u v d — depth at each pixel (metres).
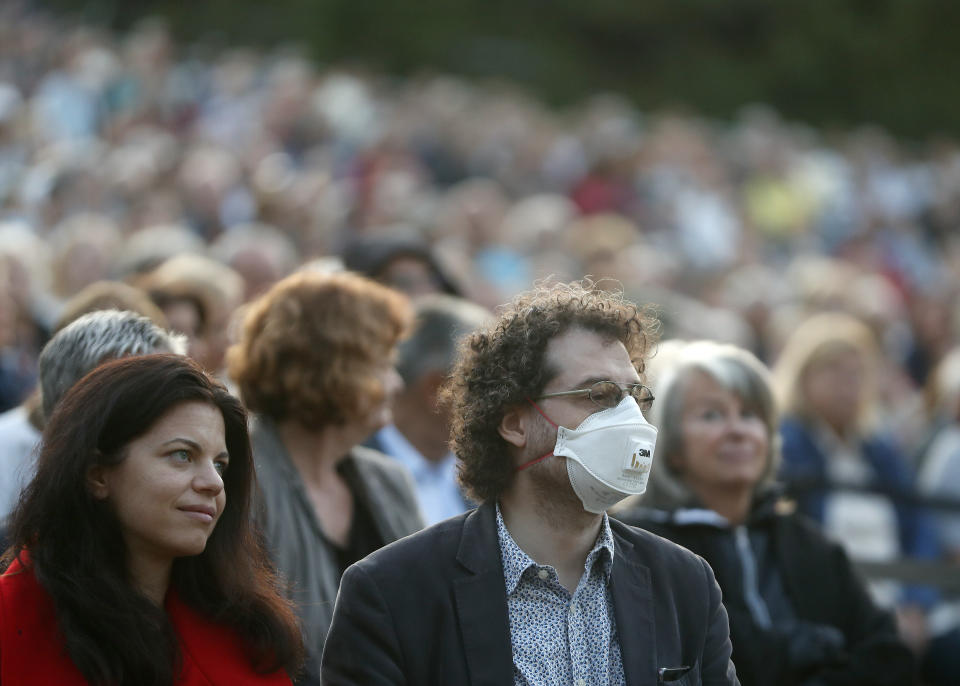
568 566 8.63
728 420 12.86
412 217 30.48
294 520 10.80
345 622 8.43
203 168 31.39
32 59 42.09
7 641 7.85
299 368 11.13
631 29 79.19
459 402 9.00
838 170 57.31
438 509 14.33
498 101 52.47
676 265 33.59
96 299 11.91
